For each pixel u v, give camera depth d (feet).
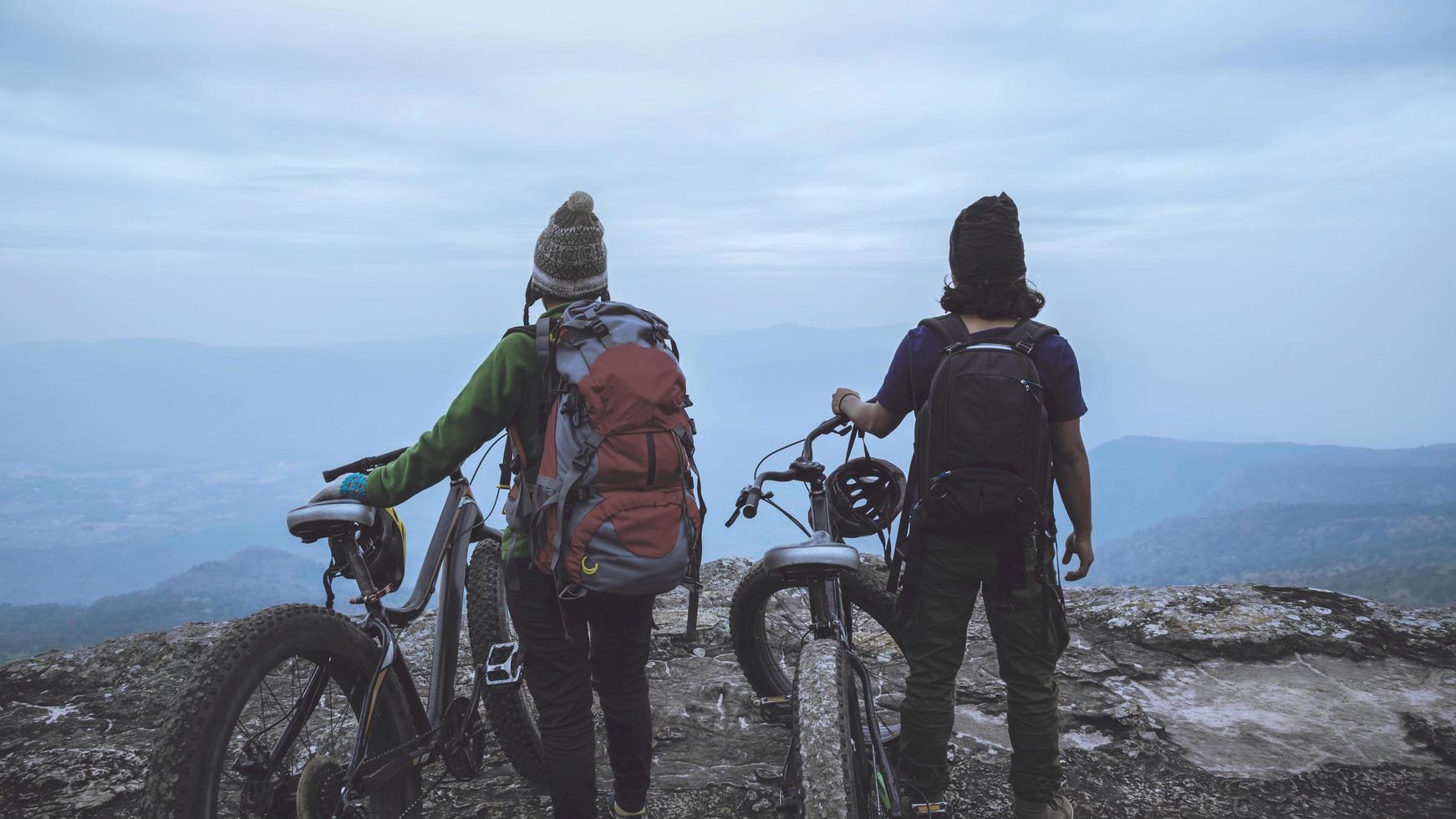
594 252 8.23
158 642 15.83
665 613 17.61
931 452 7.77
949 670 8.50
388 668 7.85
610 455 7.23
